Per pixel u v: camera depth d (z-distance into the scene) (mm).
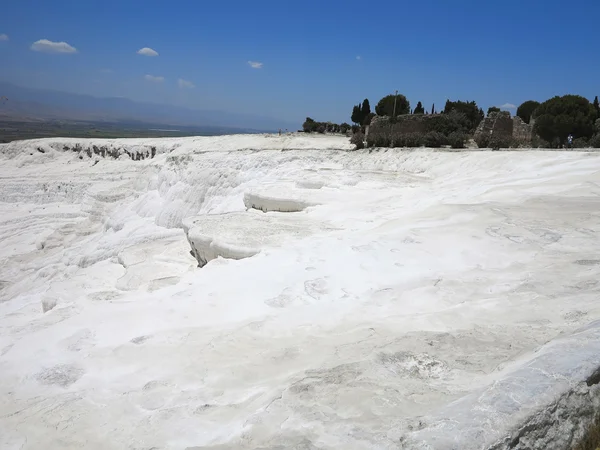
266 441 3805
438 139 28688
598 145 25703
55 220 39281
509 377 3869
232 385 5242
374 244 9719
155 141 57188
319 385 4578
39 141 63938
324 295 7742
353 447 3414
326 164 28375
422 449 3111
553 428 3408
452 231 10195
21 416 4941
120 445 4309
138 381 5562
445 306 6918
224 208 26109
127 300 8336
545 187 14500
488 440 3125
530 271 7840
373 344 5602
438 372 4711
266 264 9312
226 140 48781
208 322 7172
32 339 6891
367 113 56688
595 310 5844
